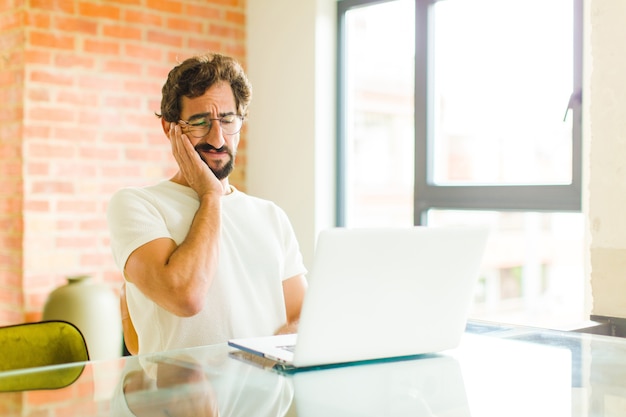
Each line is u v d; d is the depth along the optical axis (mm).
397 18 3582
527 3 3123
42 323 1618
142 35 3557
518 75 3184
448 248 1378
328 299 1266
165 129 1997
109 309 3133
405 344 1385
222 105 1934
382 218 3922
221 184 1975
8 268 3301
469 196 3273
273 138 3881
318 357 1296
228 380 1203
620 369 1325
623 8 2377
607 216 2432
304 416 1004
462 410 1049
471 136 3398
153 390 1128
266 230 2023
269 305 1972
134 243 1766
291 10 3762
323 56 3691
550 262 3900
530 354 1455
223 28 3883
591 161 2467
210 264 1776
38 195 3250
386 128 3881
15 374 1227
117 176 3492
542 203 3010
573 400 1104
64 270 3324
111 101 3461
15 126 3252
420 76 3457
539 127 3104
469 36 3367
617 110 2398
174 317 1836
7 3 3301
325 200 3721
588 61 2674
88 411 1015
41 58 3250
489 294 4180
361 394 1132
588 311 2592
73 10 3332
